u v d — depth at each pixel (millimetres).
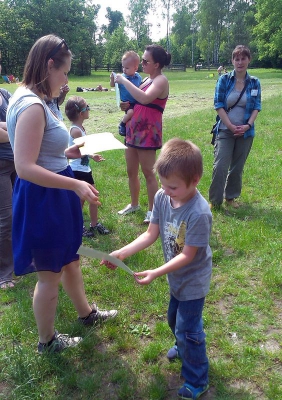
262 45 48688
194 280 2322
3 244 3732
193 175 2164
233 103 5094
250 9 66062
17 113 2291
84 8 58125
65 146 2559
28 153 2268
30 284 3773
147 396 2490
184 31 73312
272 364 2713
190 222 2230
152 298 3439
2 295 3609
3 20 49875
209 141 9305
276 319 3178
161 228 2457
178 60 72875
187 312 2365
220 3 62281
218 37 65750
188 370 2443
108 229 4887
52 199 2459
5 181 3680
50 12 53344
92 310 3150
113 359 2799
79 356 2811
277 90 22641
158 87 4520
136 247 2479
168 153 2189
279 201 5594
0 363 2762
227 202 5535
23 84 2457
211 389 2537
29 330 3084
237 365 2703
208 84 30500
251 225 4801
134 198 5320
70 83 34938
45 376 2650
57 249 2500
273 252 4148
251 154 7848
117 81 4684
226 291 3533
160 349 2852
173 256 2416
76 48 53562
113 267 2461
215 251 4164
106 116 13992
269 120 11539
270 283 3605
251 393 2496
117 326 3109
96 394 2516
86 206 5574
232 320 3158
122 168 7215
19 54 51219
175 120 12539
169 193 2227
